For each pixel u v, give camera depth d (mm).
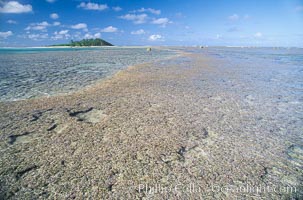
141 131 5703
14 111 7203
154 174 3889
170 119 6641
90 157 4395
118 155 4488
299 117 7184
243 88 11703
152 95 9586
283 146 5102
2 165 4082
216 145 5059
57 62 26266
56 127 5879
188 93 10133
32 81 13219
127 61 27453
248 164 4297
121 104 8117
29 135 5359
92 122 6297
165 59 30688
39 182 3631
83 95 9531
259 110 7863
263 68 21641
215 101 8891
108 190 3465
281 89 11703
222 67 21453
